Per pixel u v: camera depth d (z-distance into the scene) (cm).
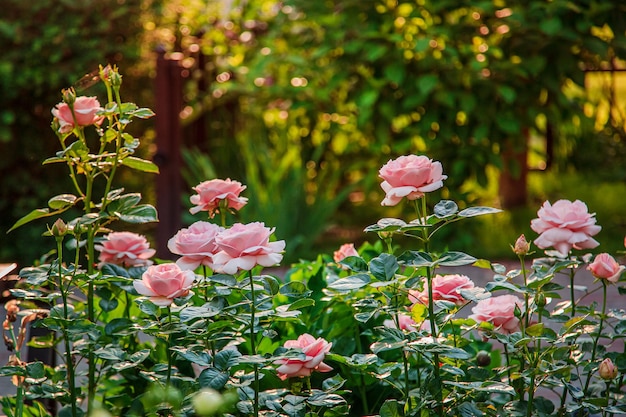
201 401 99
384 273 184
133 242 232
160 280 179
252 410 182
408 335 183
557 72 607
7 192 634
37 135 638
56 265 197
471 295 187
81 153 204
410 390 201
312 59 640
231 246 176
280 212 630
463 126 621
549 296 199
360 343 232
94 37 637
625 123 810
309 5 637
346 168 669
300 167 668
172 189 617
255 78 654
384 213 709
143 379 227
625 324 199
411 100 602
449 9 612
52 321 188
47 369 220
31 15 618
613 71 777
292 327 240
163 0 691
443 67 603
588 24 579
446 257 184
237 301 232
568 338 199
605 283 201
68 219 626
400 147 628
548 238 192
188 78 691
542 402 199
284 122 732
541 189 786
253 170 648
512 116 610
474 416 187
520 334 194
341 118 688
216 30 732
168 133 613
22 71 614
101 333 200
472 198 638
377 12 621
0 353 320
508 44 623
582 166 819
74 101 203
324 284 245
